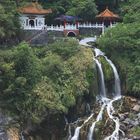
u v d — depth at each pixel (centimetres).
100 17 9712
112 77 7988
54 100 6962
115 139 6706
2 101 6806
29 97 6856
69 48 7950
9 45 8306
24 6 9100
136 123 6894
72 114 7256
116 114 7125
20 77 6838
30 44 8569
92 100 7606
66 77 7388
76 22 9525
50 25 9812
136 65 7975
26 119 6800
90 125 6969
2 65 6881
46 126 6962
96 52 8394
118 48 8325
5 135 6506
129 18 9312
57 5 10056
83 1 9969
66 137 7031
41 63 7375
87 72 7700
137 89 7625
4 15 7962
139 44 8231
